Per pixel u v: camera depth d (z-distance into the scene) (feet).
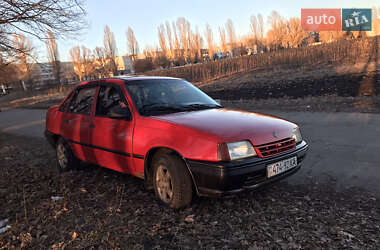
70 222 10.20
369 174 13.12
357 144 17.99
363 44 93.61
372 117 25.40
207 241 8.48
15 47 23.56
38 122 45.75
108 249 8.32
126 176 14.84
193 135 9.53
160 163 10.45
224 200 11.09
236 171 8.83
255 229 8.97
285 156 9.95
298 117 28.71
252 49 184.85
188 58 201.05
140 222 9.80
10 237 9.51
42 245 8.82
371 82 46.55
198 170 9.25
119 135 11.88
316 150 17.58
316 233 8.51
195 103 12.96
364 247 7.71
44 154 22.16
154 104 12.09
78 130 14.43
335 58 81.00
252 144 9.37
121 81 13.06
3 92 210.38
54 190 13.48
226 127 9.72
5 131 39.40
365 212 9.66
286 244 8.06
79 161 16.14
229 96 55.72
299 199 10.98
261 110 35.58
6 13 18.66
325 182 12.60
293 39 162.61
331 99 37.40
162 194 10.71
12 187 14.62
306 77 62.03
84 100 14.78
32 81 164.14
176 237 8.76
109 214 10.51
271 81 65.36
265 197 11.29
